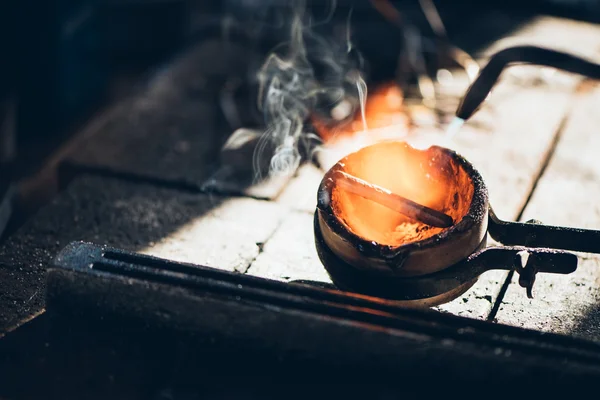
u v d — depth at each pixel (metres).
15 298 0.50
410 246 0.44
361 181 0.46
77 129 1.03
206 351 0.47
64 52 0.99
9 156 0.96
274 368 0.46
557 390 0.44
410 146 0.49
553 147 0.64
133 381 0.46
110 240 0.55
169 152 0.64
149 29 1.05
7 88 1.00
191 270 0.47
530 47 0.51
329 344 0.45
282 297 0.46
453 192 0.48
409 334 0.44
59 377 0.46
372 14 0.89
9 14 0.95
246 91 0.72
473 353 0.44
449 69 0.75
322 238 0.47
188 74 0.75
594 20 0.84
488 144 0.64
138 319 0.47
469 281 0.46
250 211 0.57
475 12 0.87
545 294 0.51
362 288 0.46
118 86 1.07
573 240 0.47
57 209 0.57
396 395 0.45
